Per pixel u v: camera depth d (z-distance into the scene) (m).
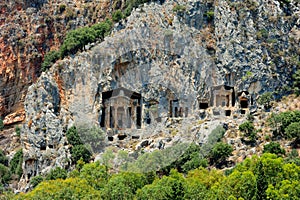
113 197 191.25
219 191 187.12
